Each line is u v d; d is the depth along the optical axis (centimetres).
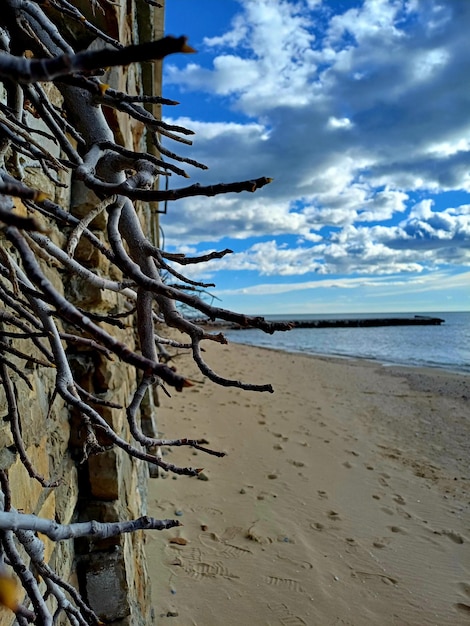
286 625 329
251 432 766
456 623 346
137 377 510
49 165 116
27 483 147
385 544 445
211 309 74
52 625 82
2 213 43
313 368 1845
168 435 703
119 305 306
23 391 152
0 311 106
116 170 108
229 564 391
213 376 92
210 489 531
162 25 370
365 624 338
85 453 109
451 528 485
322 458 672
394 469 654
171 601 341
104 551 237
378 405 1106
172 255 106
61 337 103
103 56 44
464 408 1102
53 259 100
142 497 384
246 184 67
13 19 88
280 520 474
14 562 79
